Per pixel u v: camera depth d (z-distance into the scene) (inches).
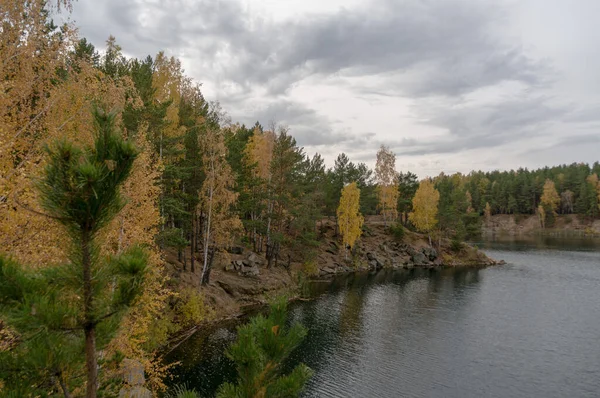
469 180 7322.8
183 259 1315.2
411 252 2551.7
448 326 1153.4
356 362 879.7
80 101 419.2
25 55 382.3
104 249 157.5
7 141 326.6
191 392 195.2
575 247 3361.2
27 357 146.9
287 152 1643.7
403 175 3292.3
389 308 1355.8
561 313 1301.7
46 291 130.3
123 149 128.6
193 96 1342.3
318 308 1343.5
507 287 1734.7
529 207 5600.4
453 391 751.1
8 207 275.6
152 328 856.9
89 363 137.1
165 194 1000.2
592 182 5378.9
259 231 1748.3
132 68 915.4
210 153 1132.5
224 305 1190.3
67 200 123.0
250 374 198.1
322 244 2364.7
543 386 775.7
